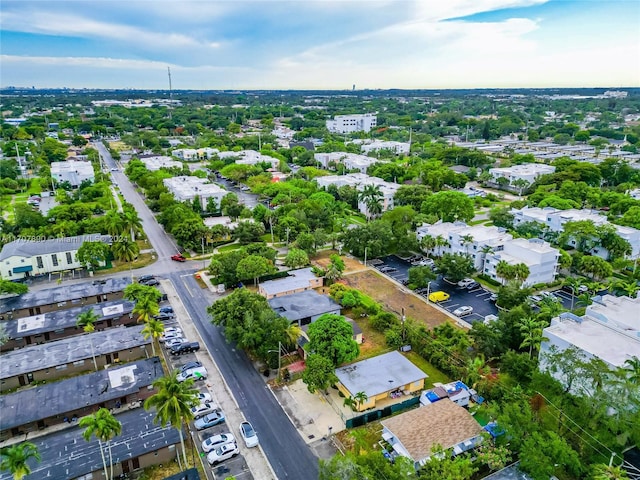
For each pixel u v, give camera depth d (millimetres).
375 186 178750
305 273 120500
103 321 96125
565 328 79562
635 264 123625
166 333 92812
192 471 57906
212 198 177750
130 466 60219
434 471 55031
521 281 107125
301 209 156375
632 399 58562
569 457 55312
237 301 87438
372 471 54562
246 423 67812
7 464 49656
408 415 66562
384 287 116750
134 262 133500
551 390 65188
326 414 71625
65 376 80500
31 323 92438
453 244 132375
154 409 69688
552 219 148500
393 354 83312
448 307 105875
